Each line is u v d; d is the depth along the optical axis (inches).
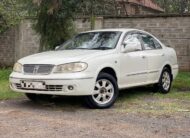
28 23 692.7
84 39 404.5
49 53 377.4
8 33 709.3
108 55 364.5
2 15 636.7
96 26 644.1
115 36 392.2
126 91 452.1
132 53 392.5
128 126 289.7
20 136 262.2
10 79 365.4
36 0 497.7
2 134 267.0
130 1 764.0
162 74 439.5
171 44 620.7
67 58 345.4
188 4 833.5
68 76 334.0
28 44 698.2
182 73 595.2
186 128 285.1
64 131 274.7
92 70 343.9
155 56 425.1
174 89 478.3
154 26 626.5
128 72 385.7
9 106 366.6
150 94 434.6
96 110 348.5
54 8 500.7
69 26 543.8
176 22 615.2
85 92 339.6
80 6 525.3
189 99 406.9
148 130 278.8
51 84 337.4
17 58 707.4
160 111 343.6
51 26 529.7
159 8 1069.8
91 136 262.7
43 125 291.3
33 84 345.4
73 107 362.3
